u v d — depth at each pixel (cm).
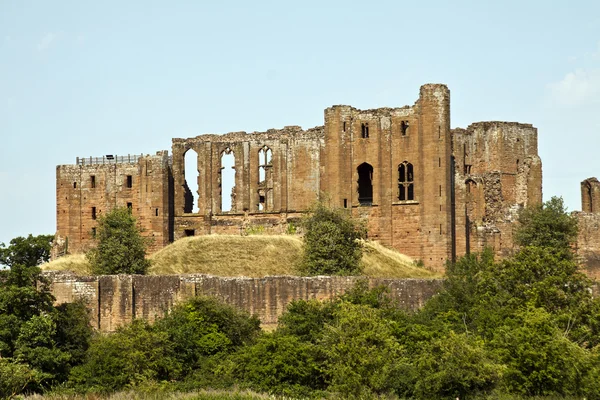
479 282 19888
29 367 17338
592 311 18050
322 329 18412
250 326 19538
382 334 17400
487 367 16350
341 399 16425
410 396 16612
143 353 17725
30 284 18662
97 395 16838
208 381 17375
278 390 16988
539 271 19438
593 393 16488
